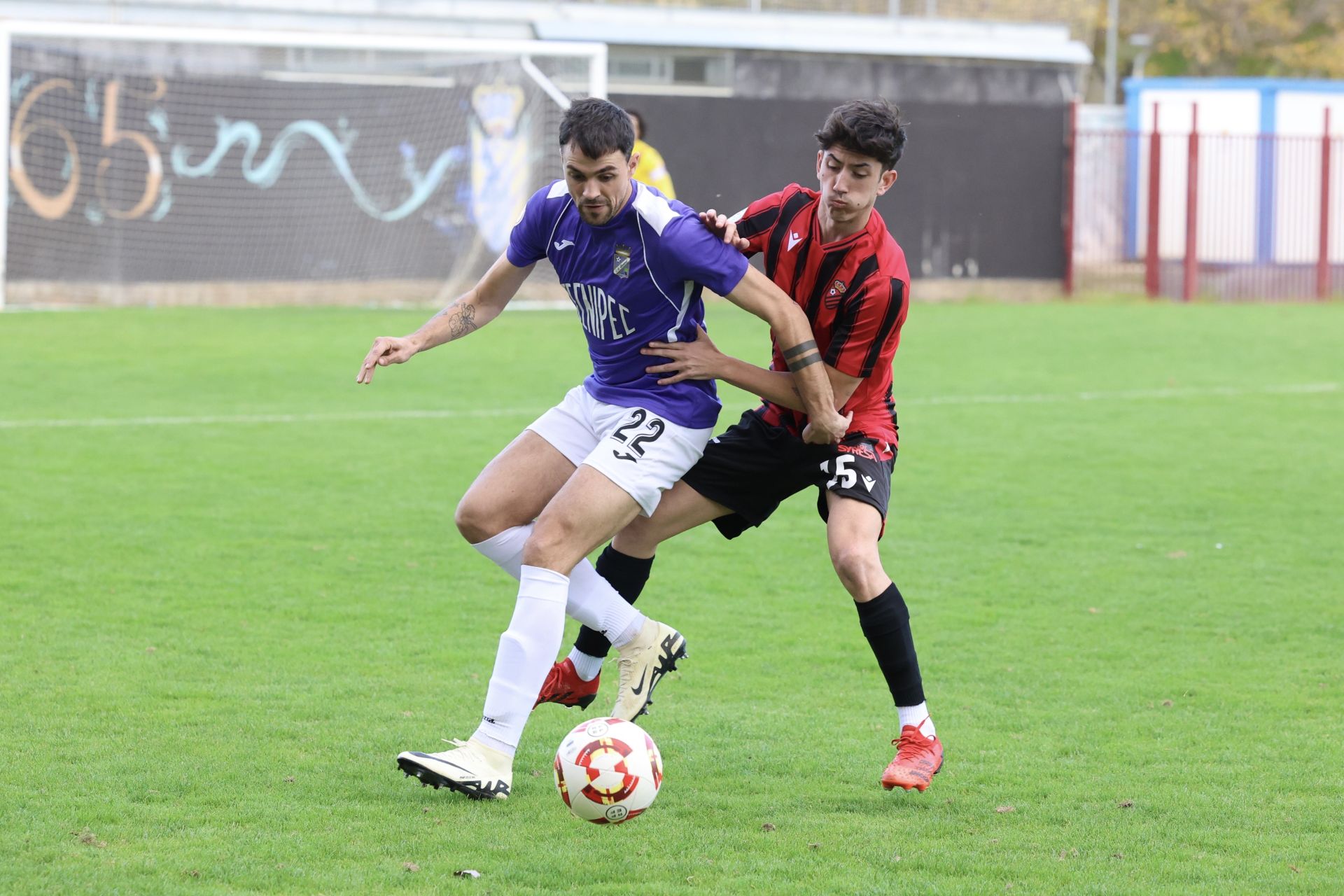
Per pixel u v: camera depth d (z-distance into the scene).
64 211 70.88
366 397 44.41
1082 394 48.25
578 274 15.37
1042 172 88.31
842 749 16.30
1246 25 134.62
